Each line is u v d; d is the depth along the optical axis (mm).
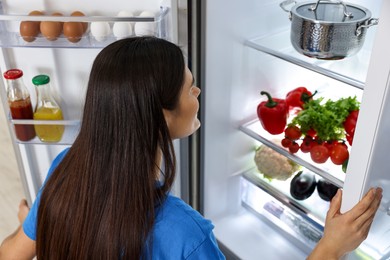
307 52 1510
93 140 1002
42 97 1709
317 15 1499
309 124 1699
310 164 1732
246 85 1876
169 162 1050
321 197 1906
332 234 1238
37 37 1575
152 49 988
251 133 1913
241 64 1801
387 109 1080
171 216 1049
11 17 1450
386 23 979
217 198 2098
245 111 1946
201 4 1568
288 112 1862
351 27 1415
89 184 1011
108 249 1007
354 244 1255
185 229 1045
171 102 1018
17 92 1674
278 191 1994
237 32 1710
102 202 1007
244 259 1995
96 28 1538
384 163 1228
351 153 1178
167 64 989
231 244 2059
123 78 962
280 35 1827
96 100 988
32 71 1725
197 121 1162
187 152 1854
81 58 1694
